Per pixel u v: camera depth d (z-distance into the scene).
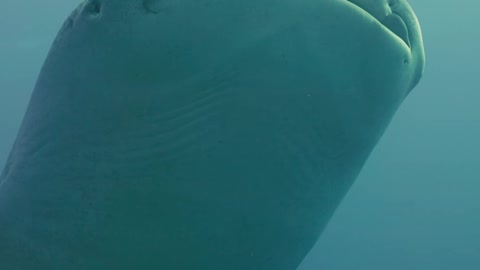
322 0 1.85
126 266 2.22
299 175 2.15
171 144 1.98
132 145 2.01
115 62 1.92
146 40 1.85
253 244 2.28
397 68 2.06
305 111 1.99
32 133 2.24
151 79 1.90
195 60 1.85
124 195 2.07
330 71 1.94
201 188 2.05
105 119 2.00
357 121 2.12
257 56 1.86
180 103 1.93
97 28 1.94
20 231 2.30
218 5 1.81
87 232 2.17
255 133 1.98
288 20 1.83
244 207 2.13
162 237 2.14
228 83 1.90
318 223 2.54
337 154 2.21
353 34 1.91
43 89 2.18
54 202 2.19
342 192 2.51
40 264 2.29
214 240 2.19
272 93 1.92
